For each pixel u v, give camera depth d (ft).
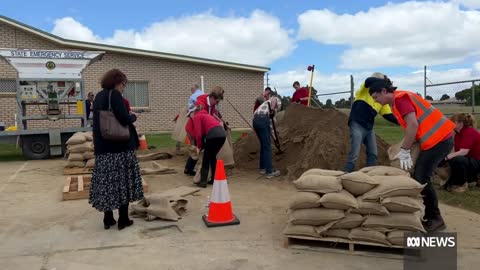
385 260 12.48
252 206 18.85
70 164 28.27
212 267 12.08
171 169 27.86
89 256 13.04
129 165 15.48
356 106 19.90
